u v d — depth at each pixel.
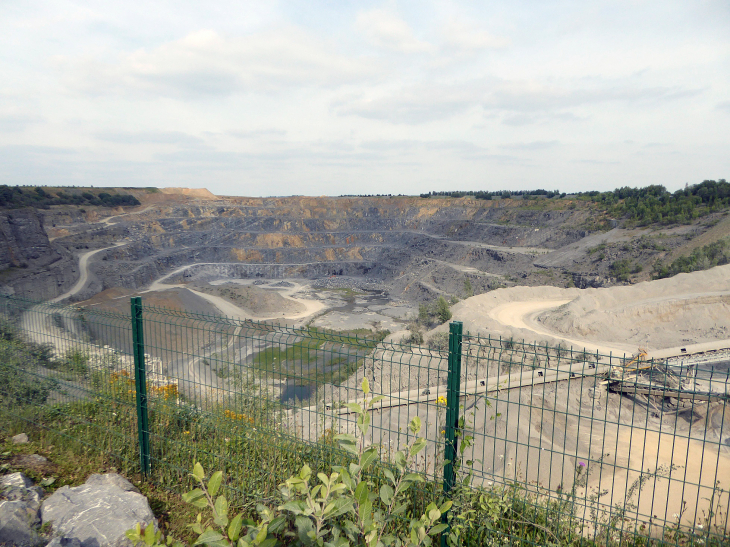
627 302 62.47
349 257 163.88
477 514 4.79
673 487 19.67
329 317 86.56
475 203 182.25
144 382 6.78
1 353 8.48
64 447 7.35
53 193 145.75
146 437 6.77
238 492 6.00
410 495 5.08
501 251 115.88
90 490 5.57
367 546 3.12
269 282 133.38
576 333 55.69
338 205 197.75
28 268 81.12
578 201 138.12
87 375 7.89
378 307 98.50
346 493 3.57
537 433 22.95
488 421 22.94
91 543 4.70
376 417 19.09
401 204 196.38
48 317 8.20
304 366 25.69
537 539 4.74
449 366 4.68
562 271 96.38
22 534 4.56
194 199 188.88
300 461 5.95
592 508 4.41
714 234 83.69
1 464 6.39
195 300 88.44
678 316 55.94
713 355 43.53
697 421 31.45
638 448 26.06
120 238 130.00
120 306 75.25
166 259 132.50
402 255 149.25
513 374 28.70
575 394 30.91
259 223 178.50
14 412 8.17
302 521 3.11
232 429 6.54
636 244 92.81
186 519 5.77
